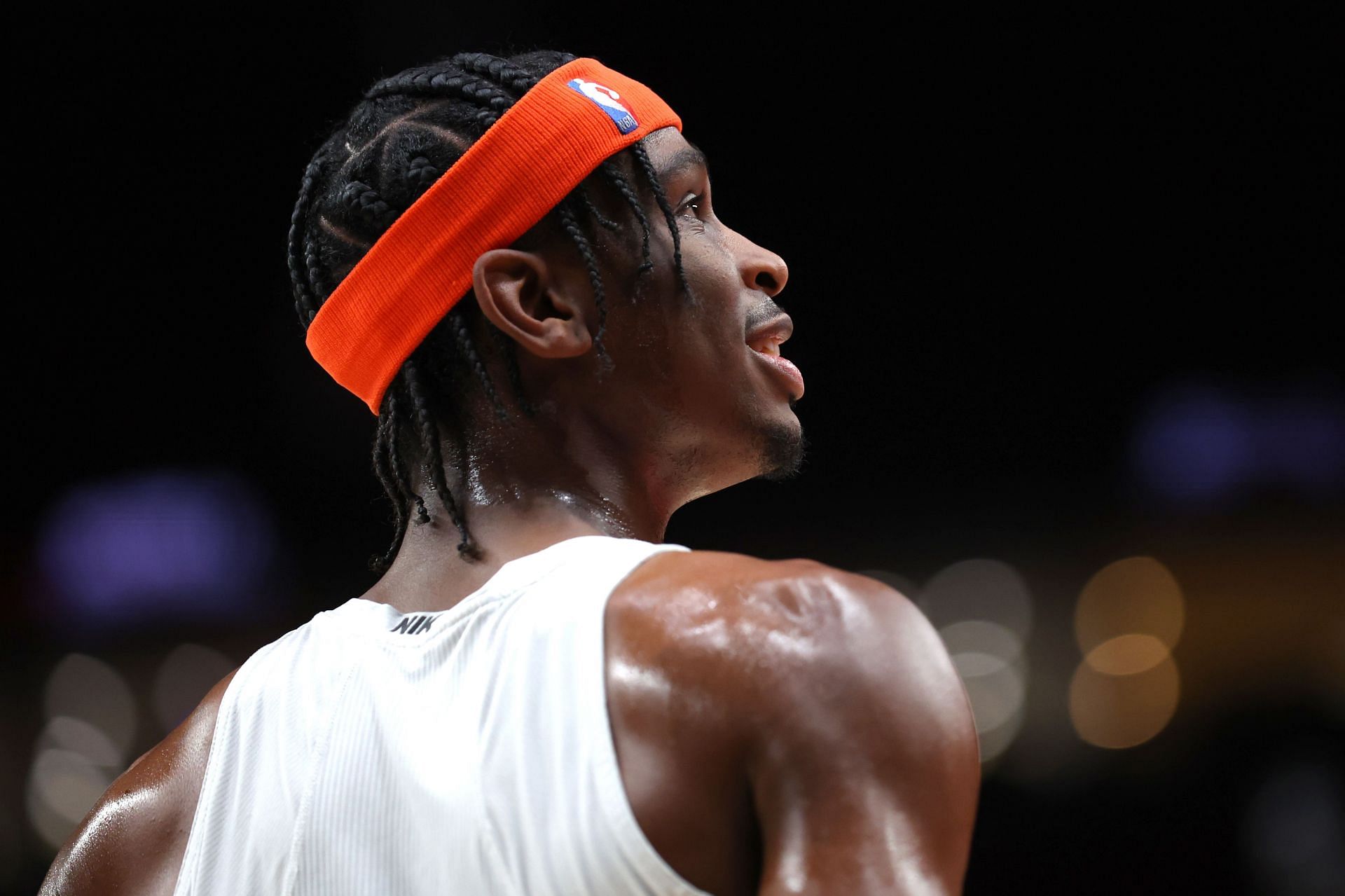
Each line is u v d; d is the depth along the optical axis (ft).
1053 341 113.80
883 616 11.75
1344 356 112.47
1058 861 90.74
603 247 15.60
